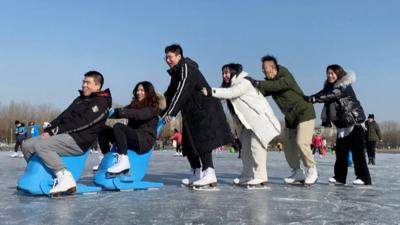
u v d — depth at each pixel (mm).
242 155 6402
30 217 3863
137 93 5777
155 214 4031
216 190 5840
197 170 6227
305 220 3814
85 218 3828
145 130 5742
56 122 5160
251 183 6102
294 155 6672
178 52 5777
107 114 5230
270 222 3707
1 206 4422
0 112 67188
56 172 4965
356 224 3678
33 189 4973
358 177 6719
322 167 11383
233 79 5980
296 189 6082
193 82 5602
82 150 5137
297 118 6367
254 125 5969
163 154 22000
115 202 4715
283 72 6297
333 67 6551
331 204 4723
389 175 8766
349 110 6516
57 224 3584
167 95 6070
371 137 13875
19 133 18453
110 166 5559
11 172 8766
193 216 3943
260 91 6145
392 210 4375
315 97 6344
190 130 5793
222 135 5805
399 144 88438
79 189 5242
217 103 5875
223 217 3906
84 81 5234
